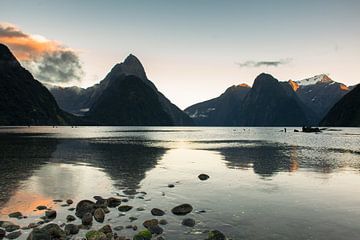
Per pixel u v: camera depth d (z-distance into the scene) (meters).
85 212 17.09
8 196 20.91
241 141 90.12
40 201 19.80
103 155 47.56
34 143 70.50
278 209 18.30
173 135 134.88
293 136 127.50
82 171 31.72
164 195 21.69
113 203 19.16
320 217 16.81
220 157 45.69
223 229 15.03
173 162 39.72
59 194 21.73
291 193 22.31
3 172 30.52
